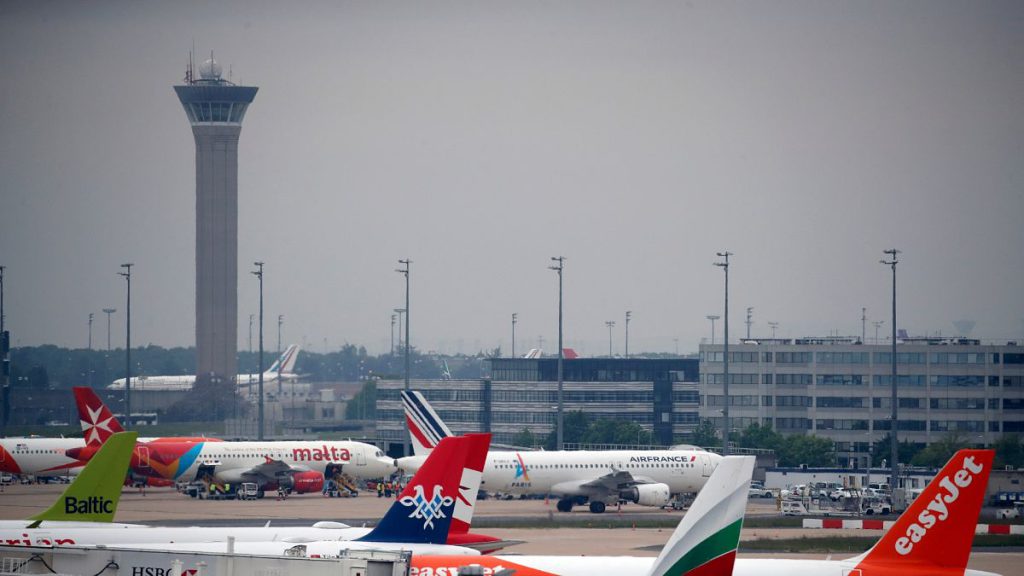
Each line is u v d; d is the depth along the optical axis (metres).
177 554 169.12
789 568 179.38
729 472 149.25
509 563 176.00
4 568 167.38
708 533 148.75
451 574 173.62
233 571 168.62
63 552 168.88
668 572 148.75
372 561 163.62
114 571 169.25
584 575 174.38
